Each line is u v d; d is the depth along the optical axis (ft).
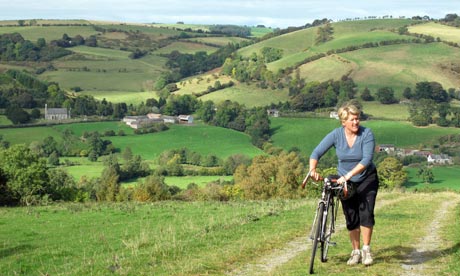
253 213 68.95
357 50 651.25
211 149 383.04
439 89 508.53
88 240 66.59
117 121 474.08
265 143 393.29
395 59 613.93
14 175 152.97
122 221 86.17
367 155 33.06
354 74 583.99
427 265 35.47
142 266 37.58
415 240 44.52
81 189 210.38
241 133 427.74
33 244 68.03
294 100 513.04
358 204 34.35
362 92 519.60
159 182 195.83
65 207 111.65
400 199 90.07
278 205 87.30
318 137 411.34
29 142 399.85
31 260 54.24
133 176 318.86
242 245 42.78
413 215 64.49
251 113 450.71
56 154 362.74
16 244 68.39
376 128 412.16
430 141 382.22
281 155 185.68
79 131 434.30
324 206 33.86
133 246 50.47
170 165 327.26
